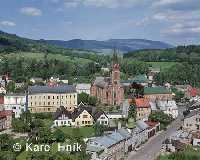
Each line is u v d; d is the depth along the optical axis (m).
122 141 191.50
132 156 191.00
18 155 174.75
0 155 163.00
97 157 166.75
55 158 164.38
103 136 187.75
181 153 181.75
